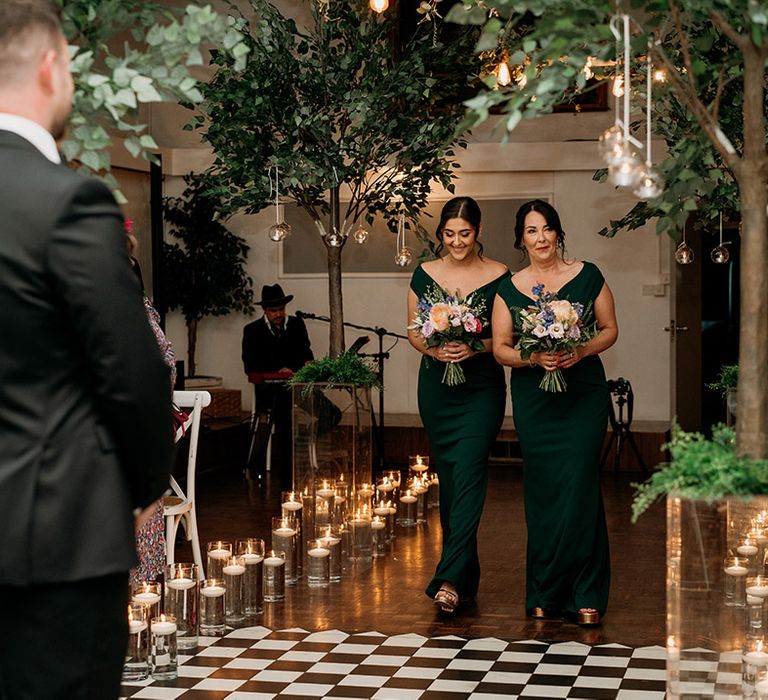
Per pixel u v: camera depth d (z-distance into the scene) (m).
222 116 6.90
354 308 13.18
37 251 2.07
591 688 4.41
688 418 12.23
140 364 2.09
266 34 6.83
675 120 5.59
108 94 2.74
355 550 6.74
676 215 3.65
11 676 2.16
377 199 7.35
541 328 5.12
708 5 2.90
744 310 2.96
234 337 13.55
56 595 2.14
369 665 4.75
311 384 6.77
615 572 6.64
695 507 2.87
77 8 2.88
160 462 2.19
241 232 13.38
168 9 2.94
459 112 7.42
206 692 4.41
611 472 11.10
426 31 7.36
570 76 3.00
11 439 2.13
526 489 5.51
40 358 2.11
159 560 5.38
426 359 5.84
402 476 11.02
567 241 12.54
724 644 2.88
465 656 4.86
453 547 5.58
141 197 10.38
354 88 7.02
